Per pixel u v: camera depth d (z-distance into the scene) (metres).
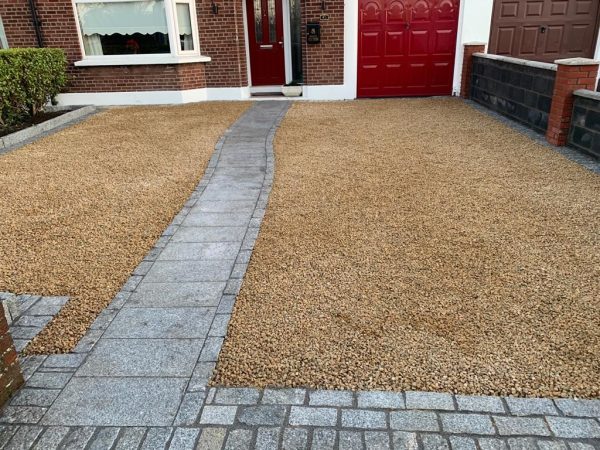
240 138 6.87
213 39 9.70
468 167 5.34
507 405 2.09
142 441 1.97
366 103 9.51
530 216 4.02
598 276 3.08
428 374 2.28
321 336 2.56
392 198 4.50
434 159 5.66
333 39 9.62
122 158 6.02
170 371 2.34
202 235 3.85
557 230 3.75
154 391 2.22
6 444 1.96
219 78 10.00
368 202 4.41
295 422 2.04
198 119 8.25
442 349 2.44
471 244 3.55
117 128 7.71
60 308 2.88
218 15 9.51
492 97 8.34
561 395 2.14
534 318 2.66
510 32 9.60
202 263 3.40
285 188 4.84
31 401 2.18
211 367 2.36
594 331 2.54
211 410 2.11
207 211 4.34
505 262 3.28
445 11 9.50
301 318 2.72
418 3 9.46
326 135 6.93
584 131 5.63
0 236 3.88
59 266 3.39
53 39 9.52
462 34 9.55
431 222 3.95
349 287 3.02
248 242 3.69
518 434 1.95
